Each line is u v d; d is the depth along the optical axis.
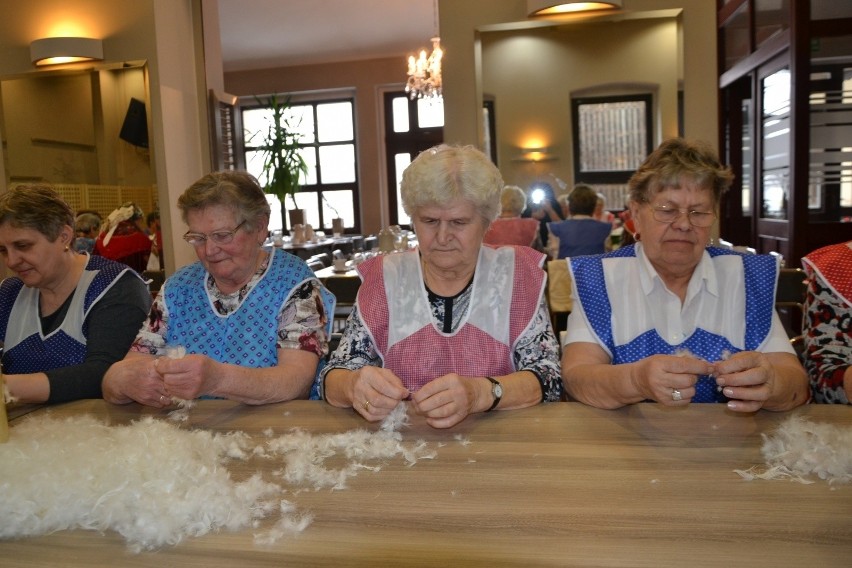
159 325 1.78
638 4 5.09
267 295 1.73
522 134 5.59
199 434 1.19
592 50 5.45
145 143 5.56
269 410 1.41
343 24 9.89
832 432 1.09
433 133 12.18
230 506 0.89
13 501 0.88
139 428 1.17
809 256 1.60
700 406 1.32
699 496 0.91
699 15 5.13
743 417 1.24
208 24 6.27
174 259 5.63
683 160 1.48
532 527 0.84
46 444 1.10
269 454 1.13
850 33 4.16
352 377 1.39
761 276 1.58
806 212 4.32
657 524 0.84
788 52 4.33
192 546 0.83
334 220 10.44
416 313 1.64
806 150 4.27
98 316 1.90
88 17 5.54
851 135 4.26
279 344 1.68
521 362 1.58
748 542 0.79
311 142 12.58
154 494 0.91
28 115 5.67
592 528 0.83
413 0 8.91
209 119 6.12
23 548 0.84
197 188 1.68
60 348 1.93
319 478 1.01
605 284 1.62
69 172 5.66
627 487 0.95
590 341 1.59
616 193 5.57
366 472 1.04
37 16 5.60
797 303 2.57
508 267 1.66
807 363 1.53
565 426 1.22
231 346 1.73
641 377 1.22
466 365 1.60
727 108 5.54
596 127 5.54
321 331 1.72
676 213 1.49
